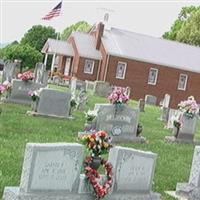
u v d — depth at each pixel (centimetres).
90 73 5600
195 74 5859
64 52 5709
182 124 1978
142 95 5662
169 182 1259
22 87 2294
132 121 1770
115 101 1730
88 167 926
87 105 2795
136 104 3766
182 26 8075
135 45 5753
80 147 902
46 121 1881
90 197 924
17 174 1073
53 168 870
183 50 6072
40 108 1991
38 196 854
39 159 850
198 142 2027
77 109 2511
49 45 5791
